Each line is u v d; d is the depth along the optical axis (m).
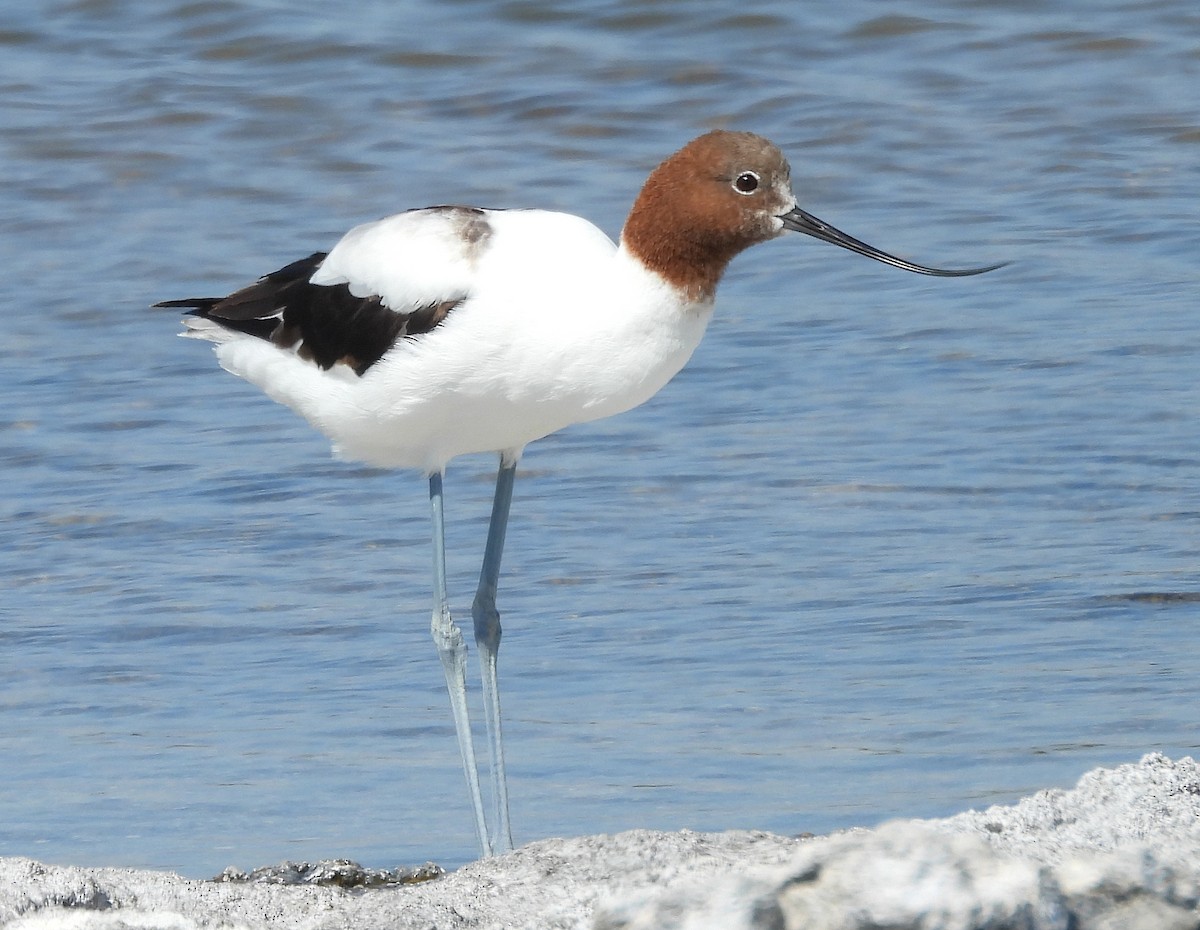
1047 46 25.09
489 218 9.19
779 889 6.02
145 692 11.19
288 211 21.12
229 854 8.95
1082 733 9.87
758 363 16.83
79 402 16.45
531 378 8.92
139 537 13.74
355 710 10.87
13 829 9.28
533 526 13.73
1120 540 12.92
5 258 19.97
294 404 9.81
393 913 7.18
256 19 25.64
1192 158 21.95
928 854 6.06
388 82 24.34
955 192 21.27
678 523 13.63
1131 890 6.14
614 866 7.52
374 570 13.09
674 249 8.73
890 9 25.95
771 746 9.92
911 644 11.31
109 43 25.36
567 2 26.06
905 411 15.53
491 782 9.27
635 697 10.75
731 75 24.41
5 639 11.99
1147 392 15.58
